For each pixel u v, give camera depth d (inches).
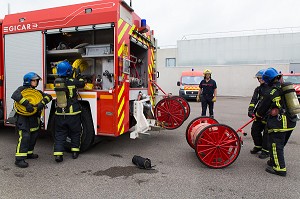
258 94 186.2
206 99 277.9
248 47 1185.4
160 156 181.3
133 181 135.6
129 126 192.7
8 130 264.2
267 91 150.6
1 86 216.2
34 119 164.4
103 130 174.9
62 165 160.2
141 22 211.0
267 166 162.6
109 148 201.2
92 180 136.4
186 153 189.2
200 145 155.6
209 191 124.6
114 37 170.4
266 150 176.9
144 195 119.3
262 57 1171.9
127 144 213.9
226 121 344.2
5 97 209.5
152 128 203.2
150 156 181.2
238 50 1196.5
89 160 170.7
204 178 141.1
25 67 198.5
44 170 151.1
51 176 141.7
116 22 168.9
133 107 195.0
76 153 174.9
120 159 173.3
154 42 257.9
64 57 213.9
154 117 226.4
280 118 144.7
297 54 1131.9
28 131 160.1
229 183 134.7
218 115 406.3
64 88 164.4
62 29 183.8
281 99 146.7
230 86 976.3
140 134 192.7
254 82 943.7
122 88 176.7
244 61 1192.2
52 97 184.7
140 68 244.2
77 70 176.4
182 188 127.6
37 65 193.8
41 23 191.0
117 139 231.3
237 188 128.6
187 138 186.2
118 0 170.7
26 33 197.3
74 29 180.1
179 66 1156.5
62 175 143.3
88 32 208.4
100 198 115.8
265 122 176.1
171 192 122.9
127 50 183.6
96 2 175.6
